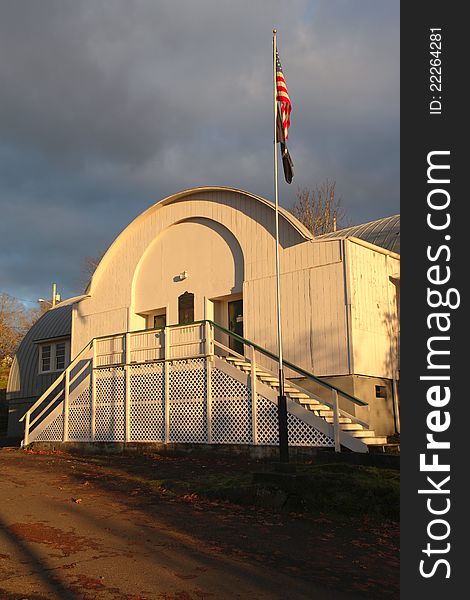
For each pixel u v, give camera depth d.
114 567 6.48
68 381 18.95
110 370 17.58
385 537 7.88
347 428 12.86
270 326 16.50
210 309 18.69
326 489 9.25
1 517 8.60
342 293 15.02
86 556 6.85
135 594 5.68
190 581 6.10
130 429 16.62
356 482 9.23
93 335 22.31
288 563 6.77
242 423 14.01
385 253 16.30
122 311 21.27
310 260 15.82
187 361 15.45
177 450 15.22
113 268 22.06
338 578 6.30
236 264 18.02
